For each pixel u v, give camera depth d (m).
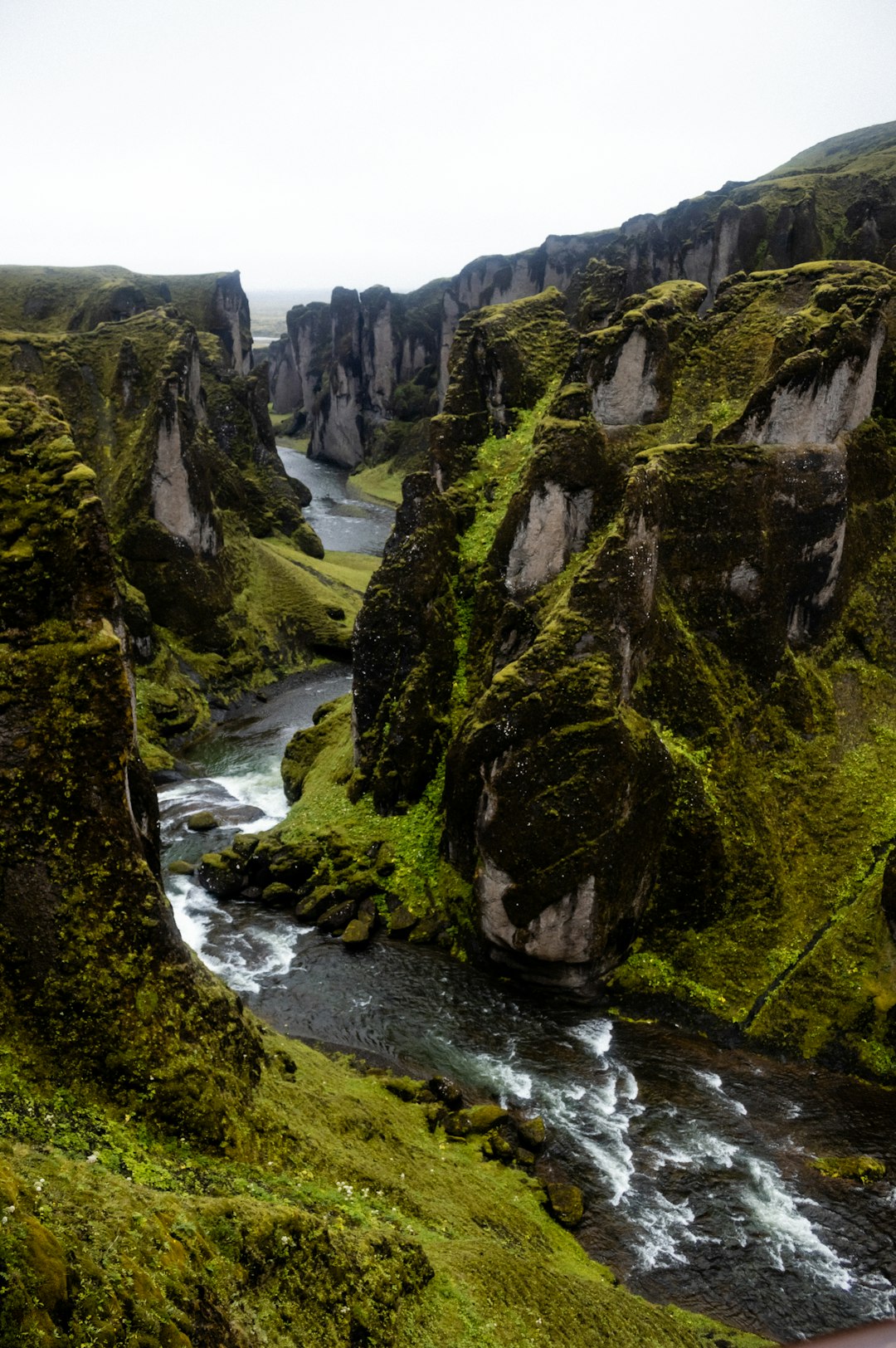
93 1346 9.82
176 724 58.44
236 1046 19.38
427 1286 16.27
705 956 32.28
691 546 36.12
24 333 73.56
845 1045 29.02
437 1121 25.27
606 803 30.50
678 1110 26.92
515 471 43.78
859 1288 21.30
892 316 42.19
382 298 152.62
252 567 76.75
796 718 37.19
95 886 17.88
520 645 37.84
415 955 34.25
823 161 151.62
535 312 49.41
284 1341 12.80
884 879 30.69
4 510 18.66
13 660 17.98
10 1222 10.39
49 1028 17.05
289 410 190.25
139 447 65.88
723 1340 19.34
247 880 39.16
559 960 31.22
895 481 42.22
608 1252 22.00
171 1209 13.30
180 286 126.19
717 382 41.38
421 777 39.94
